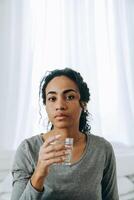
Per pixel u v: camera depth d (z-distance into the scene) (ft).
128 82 6.81
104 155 3.21
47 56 5.87
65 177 2.91
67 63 5.98
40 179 2.53
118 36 6.64
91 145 3.20
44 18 5.87
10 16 5.59
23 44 5.67
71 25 6.07
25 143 3.08
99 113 6.21
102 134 6.29
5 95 5.49
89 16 6.26
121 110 6.61
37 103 5.66
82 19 6.19
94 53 6.27
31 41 5.74
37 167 2.57
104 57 6.51
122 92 6.63
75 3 6.10
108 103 6.51
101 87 6.46
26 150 3.00
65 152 2.56
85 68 6.15
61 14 5.99
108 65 6.54
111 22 6.63
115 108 6.57
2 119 5.47
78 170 2.97
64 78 3.03
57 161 2.47
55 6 5.97
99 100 6.30
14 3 5.62
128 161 6.41
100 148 3.22
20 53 5.62
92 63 6.23
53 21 5.94
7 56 5.52
